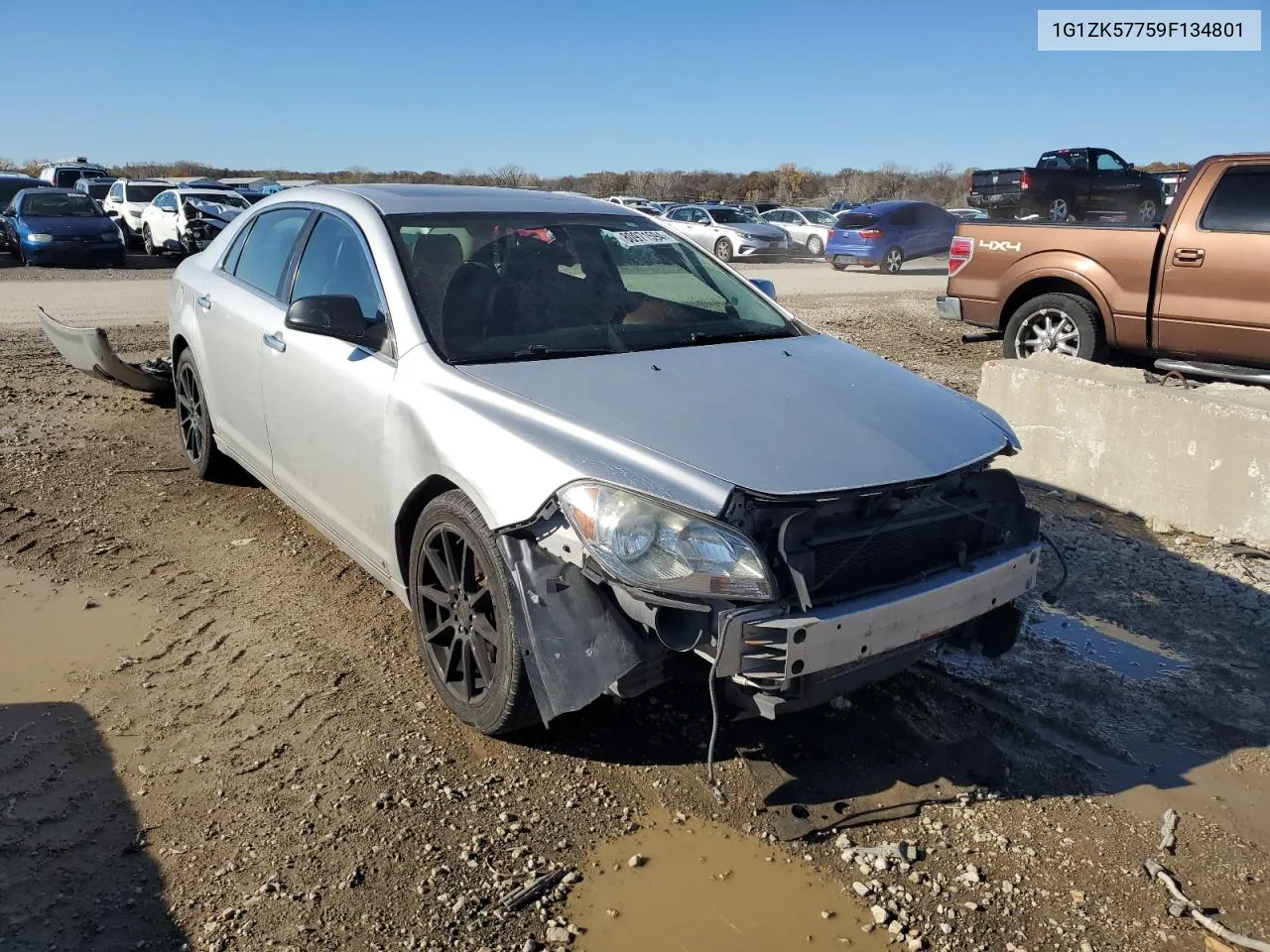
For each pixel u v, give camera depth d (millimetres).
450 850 2822
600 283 4094
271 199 5113
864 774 3258
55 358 9289
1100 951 2582
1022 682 3885
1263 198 7598
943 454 3150
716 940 2559
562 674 2920
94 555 4742
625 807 3049
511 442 3041
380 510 3641
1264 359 7727
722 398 3256
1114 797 3213
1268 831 3078
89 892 2602
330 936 2504
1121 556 5125
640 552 2729
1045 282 9031
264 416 4527
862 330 12844
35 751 3188
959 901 2730
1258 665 4082
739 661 2723
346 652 3893
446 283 3775
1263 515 5211
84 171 30547
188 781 3066
